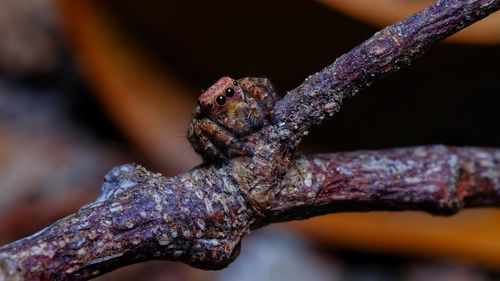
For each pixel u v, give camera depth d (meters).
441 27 0.08
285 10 0.16
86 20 0.19
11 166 0.22
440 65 0.17
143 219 0.08
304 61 0.18
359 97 0.19
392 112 0.19
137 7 0.18
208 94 0.09
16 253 0.08
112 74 0.20
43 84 0.24
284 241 0.21
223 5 0.17
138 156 0.22
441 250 0.20
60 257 0.08
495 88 0.18
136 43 0.20
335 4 0.15
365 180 0.09
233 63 0.19
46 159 0.22
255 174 0.09
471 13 0.08
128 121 0.20
